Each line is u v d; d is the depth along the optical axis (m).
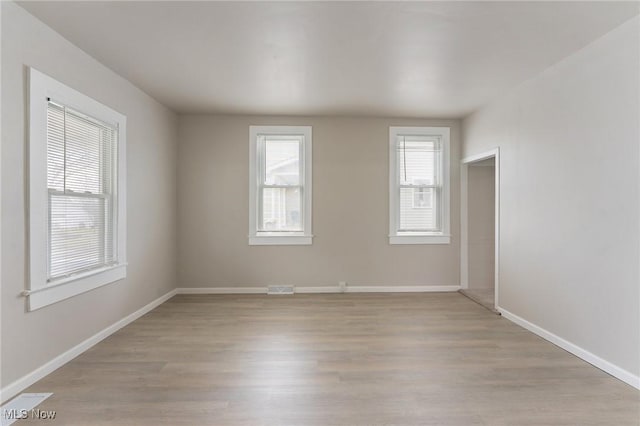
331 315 4.20
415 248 5.37
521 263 3.83
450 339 3.44
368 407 2.25
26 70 2.47
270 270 5.27
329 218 5.30
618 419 2.12
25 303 2.47
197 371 2.75
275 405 2.27
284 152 5.29
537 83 3.57
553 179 3.33
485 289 5.34
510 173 4.04
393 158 5.33
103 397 2.36
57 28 2.70
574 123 3.07
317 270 5.30
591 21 2.55
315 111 4.99
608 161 2.72
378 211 5.34
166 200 4.85
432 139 5.41
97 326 3.32
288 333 3.60
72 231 2.98
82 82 3.08
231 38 2.86
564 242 3.18
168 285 4.94
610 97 2.70
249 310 4.40
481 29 2.69
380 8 2.41
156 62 3.33
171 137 4.98
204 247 5.23
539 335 3.53
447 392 2.44
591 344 2.88
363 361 2.94
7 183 2.34
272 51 3.10
